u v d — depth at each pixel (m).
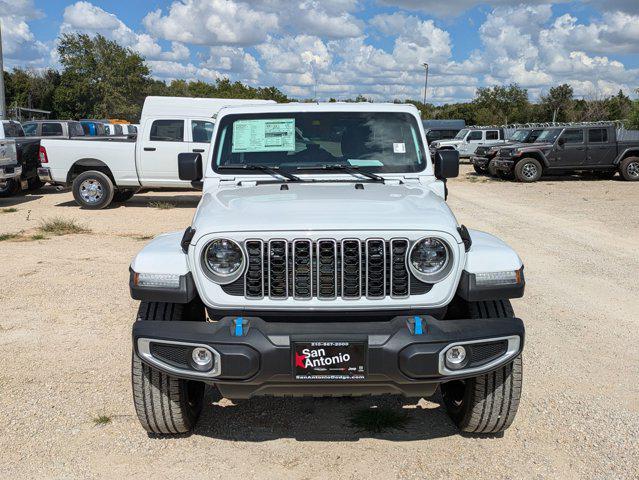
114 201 14.45
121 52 65.25
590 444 3.64
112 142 12.98
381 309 3.20
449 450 3.58
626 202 14.93
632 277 7.61
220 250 3.16
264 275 3.16
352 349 3.04
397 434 3.77
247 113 4.49
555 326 5.77
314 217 3.23
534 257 8.70
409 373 3.05
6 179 14.06
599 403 4.17
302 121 4.46
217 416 4.01
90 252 8.80
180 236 3.73
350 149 4.43
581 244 9.65
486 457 3.50
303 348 3.03
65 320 5.82
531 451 3.56
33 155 15.38
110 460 3.46
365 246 3.13
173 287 3.24
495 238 3.63
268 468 3.40
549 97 59.09
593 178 21.67
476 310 3.46
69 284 7.06
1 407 4.05
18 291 6.76
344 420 3.96
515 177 20.45
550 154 20.20
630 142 20.30
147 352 3.17
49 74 75.69
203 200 3.86
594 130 20.23
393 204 3.53
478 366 3.16
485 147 23.17
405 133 4.49
